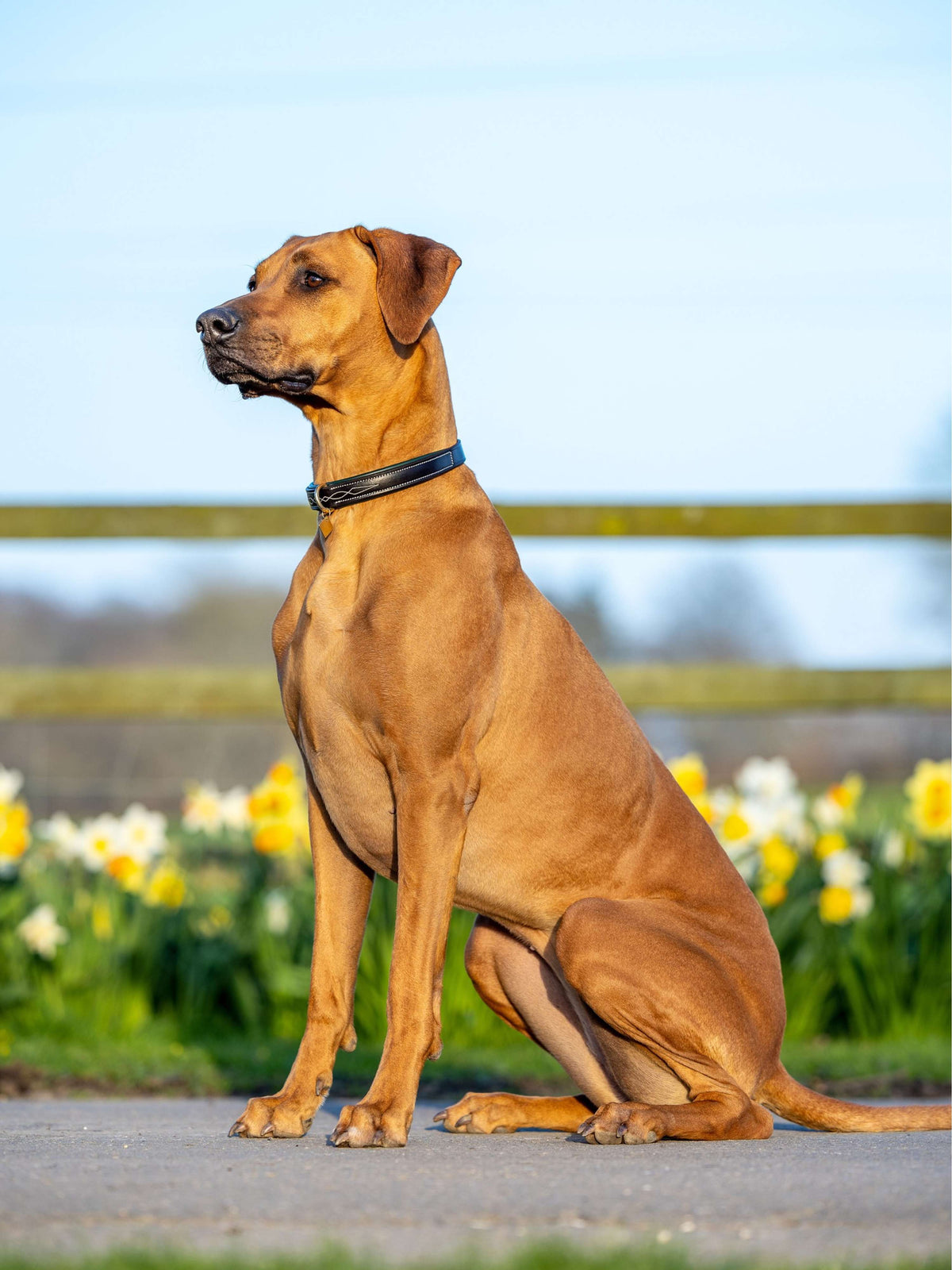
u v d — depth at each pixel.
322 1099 4.60
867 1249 2.96
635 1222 3.18
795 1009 8.47
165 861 8.94
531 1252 2.79
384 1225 3.17
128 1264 2.70
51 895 8.64
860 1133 4.79
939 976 8.55
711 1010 4.61
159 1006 8.59
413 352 4.94
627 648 21.95
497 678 4.77
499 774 4.84
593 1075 5.12
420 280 4.85
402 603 4.57
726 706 9.23
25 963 8.43
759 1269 2.72
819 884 8.72
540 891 4.98
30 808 12.34
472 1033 7.99
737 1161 3.88
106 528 9.43
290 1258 2.77
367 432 4.91
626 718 5.16
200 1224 3.17
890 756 17.52
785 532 9.59
